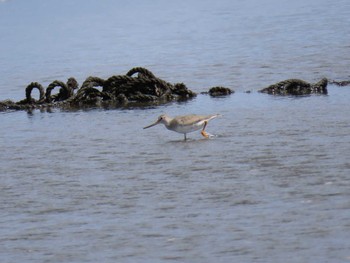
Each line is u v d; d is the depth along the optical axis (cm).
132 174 5531
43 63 10919
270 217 4550
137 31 13225
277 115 6975
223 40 11662
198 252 4181
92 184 5378
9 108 8175
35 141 6688
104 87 8331
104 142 6462
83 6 17100
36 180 5553
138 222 4634
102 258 4188
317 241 4200
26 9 17175
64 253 4278
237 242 4266
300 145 5919
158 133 6619
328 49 10288
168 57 10650
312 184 5038
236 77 9056
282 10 14438
